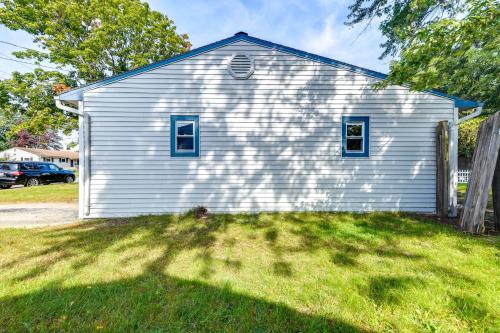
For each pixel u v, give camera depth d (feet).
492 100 36.19
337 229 16.34
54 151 137.49
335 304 7.82
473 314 7.25
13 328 6.86
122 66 53.47
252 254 12.15
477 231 15.23
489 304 7.69
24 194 34.94
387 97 21.52
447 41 15.61
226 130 21.29
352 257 11.65
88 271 10.18
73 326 6.92
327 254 12.06
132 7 50.01
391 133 21.53
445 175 20.16
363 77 21.54
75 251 12.49
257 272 10.13
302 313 7.41
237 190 21.38
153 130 20.86
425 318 7.16
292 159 21.53
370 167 21.63
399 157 21.56
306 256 11.85
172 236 15.07
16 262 11.08
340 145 21.54
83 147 20.21
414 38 17.49
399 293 8.27
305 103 21.49
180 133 21.31
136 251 12.50
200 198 21.22
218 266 10.71
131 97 20.63
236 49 21.24
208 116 21.18
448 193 20.15
